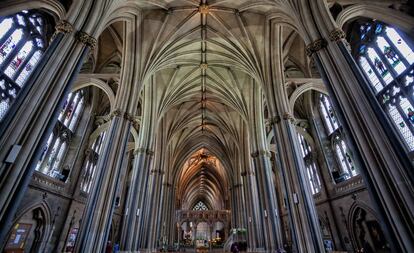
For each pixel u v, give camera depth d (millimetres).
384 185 5211
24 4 7402
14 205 5020
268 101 14023
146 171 18156
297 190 10852
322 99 18781
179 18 15148
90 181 19078
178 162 34781
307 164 20422
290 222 10859
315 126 19047
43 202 13789
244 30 15172
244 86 20922
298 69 17359
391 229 4910
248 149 24609
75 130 17750
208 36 16828
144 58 14922
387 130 5543
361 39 13227
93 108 19391
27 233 13023
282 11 11828
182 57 18594
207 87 23266
